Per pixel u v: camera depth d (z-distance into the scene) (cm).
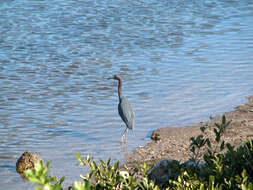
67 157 1311
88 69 2219
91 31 3012
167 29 3105
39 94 1862
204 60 2391
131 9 3788
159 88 1962
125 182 632
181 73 2169
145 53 2519
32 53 2475
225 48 2630
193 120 1608
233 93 1886
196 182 658
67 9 3738
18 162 1230
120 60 2378
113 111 1712
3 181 1153
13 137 1450
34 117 1625
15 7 3762
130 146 1401
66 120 1612
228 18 3494
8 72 2138
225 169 666
